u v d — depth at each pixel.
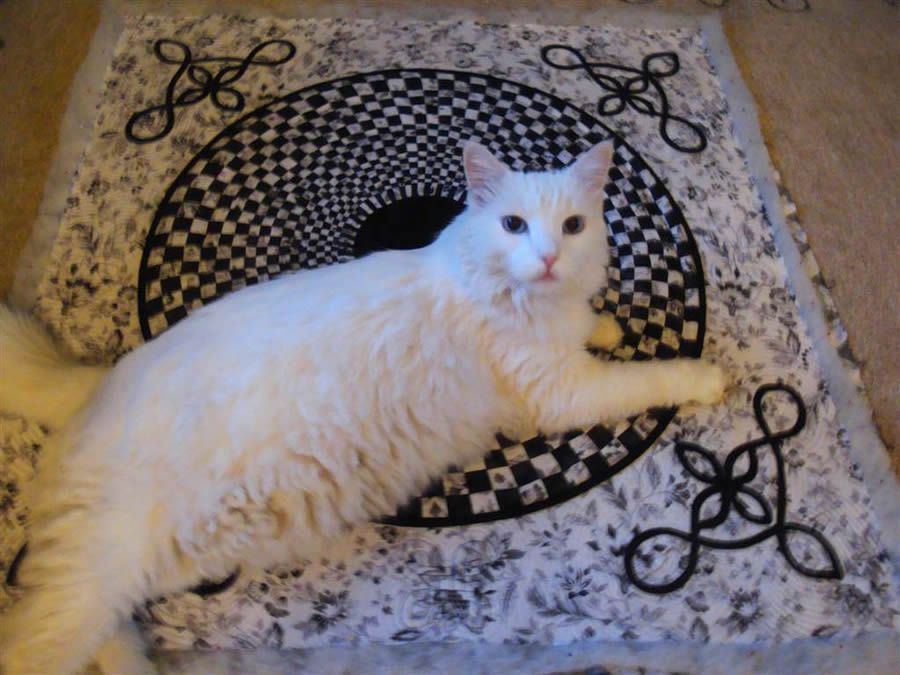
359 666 0.97
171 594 1.00
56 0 1.70
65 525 0.86
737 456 1.14
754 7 1.82
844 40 1.77
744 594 1.03
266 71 1.58
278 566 1.03
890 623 1.02
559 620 1.00
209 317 0.97
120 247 1.33
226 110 1.52
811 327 1.29
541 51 1.65
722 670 0.98
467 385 1.01
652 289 1.30
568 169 0.97
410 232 1.36
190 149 1.46
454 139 1.47
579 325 1.05
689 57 1.67
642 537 1.07
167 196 1.37
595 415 1.10
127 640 0.95
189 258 1.30
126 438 0.87
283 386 0.89
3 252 1.33
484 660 0.98
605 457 1.13
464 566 1.04
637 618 1.01
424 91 1.54
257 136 1.46
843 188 1.50
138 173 1.42
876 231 1.44
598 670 0.98
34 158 1.45
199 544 0.89
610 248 1.34
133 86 1.54
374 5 1.71
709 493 1.11
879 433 1.20
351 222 1.37
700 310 1.28
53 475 0.92
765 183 1.46
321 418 0.90
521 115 1.51
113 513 0.85
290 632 0.99
